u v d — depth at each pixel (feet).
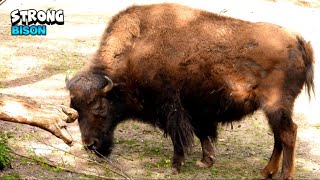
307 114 60.54
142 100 44.55
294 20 101.24
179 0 113.60
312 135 54.39
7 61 72.59
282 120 39.86
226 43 41.78
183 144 43.16
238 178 42.70
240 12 105.81
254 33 41.47
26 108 37.68
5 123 51.72
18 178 38.93
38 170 41.47
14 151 44.86
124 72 44.16
